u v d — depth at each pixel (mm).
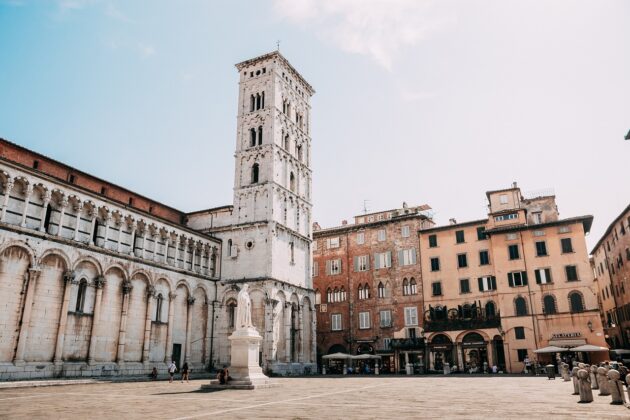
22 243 35469
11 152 42125
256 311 54594
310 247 66188
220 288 57406
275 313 54969
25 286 35531
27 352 35125
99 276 41750
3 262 34250
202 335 54469
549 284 56062
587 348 48969
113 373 41562
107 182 51906
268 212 57969
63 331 37594
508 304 57469
